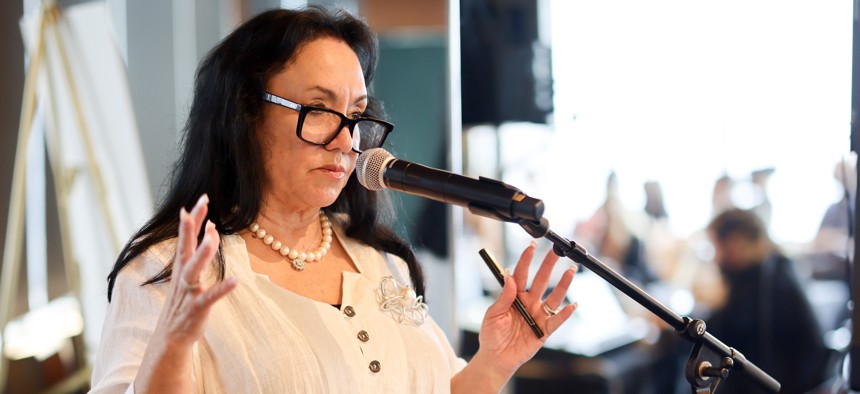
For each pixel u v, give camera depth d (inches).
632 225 166.9
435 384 82.0
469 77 171.6
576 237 169.5
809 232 155.9
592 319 173.5
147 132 227.0
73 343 183.3
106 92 185.8
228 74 78.8
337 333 77.3
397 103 244.2
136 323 73.9
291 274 82.2
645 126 163.2
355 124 78.9
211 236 58.4
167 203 81.8
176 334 59.5
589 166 166.9
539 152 169.5
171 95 227.9
